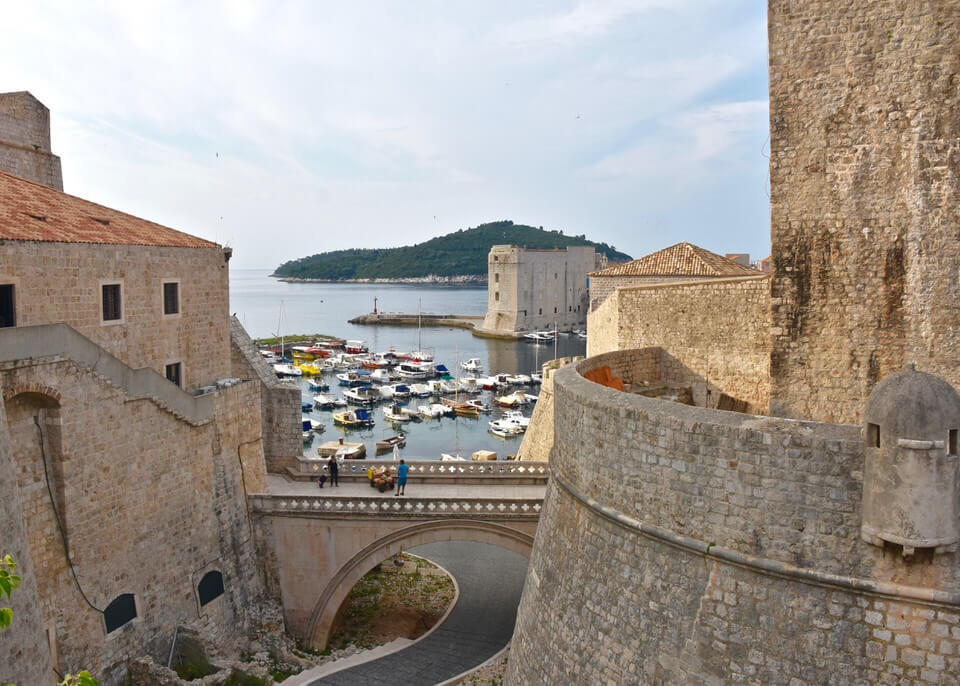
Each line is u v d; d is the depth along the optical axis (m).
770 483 12.19
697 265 48.84
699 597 13.02
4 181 26.77
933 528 10.56
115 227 27.44
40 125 38.47
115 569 23.52
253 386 32.00
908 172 15.55
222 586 28.44
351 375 112.25
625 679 14.03
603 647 14.67
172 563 26.00
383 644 29.91
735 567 12.60
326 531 30.38
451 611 32.72
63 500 21.73
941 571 10.76
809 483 11.80
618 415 14.88
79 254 23.83
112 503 23.50
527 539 29.33
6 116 36.00
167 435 26.02
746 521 12.47
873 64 15.71
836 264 16.31
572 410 16.92
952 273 15.27
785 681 11.83
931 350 15.54
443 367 115.56
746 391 25.12
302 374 118.00
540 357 134.50
